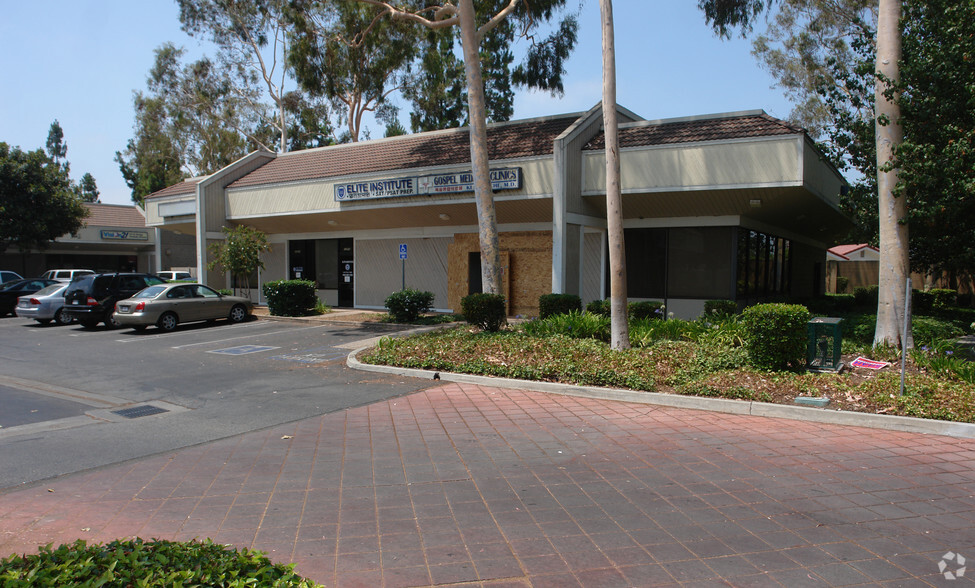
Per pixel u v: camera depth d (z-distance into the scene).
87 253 39.44
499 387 9.38
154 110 37.06
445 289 21.08
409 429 7.03
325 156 23.16
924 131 10.68
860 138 12.83
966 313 20.83
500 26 21.34
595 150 16.17
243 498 4.93
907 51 11.01
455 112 33.84
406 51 26.64
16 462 5.93
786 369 9.28
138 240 37.94
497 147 17.77
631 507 4.69
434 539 4.15
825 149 14.72
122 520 4.50
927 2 11.07
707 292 16.69
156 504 4.82
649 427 7.05
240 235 22.05
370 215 20.72
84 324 18.69
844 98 12.97
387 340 12.77
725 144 14.35
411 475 5.46
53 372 11.33
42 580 2.46
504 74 31.72
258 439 6.68
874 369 9.39
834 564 3.76
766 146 13.90
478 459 5.90
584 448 6.24
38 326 19.77
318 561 3.83
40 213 29.98
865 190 13.17
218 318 18.89
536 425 7.17
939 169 9.95
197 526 4.38
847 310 22.83
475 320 13.70
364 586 3.53
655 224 17.17
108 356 13.17
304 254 24.91
